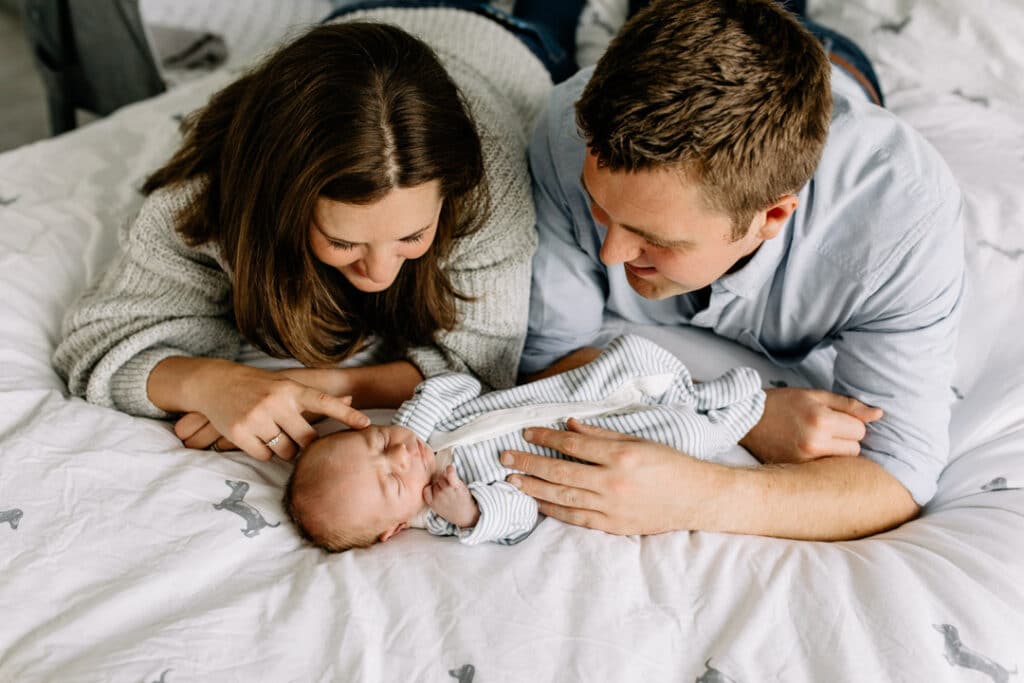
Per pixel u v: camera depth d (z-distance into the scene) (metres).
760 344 1.21
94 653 0.76
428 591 0.84
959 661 0.79
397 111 0.83
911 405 1.02
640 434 1.04
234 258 0.99
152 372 1.05
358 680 0.75
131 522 0.87
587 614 0.82
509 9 1.71
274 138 0.85
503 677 0.77
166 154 1.44
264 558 0.89
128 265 1.08
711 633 0.82
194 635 0.77
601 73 0.82
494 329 1.12
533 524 0.96
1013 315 1.19
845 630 0.81
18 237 1.24
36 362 1.09
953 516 0.97
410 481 0.97
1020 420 1.09
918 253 0.97
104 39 1.81
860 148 0.98
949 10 1.58
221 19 1.88
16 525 0.86
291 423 1.00
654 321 1.27
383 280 0.95
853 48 1.45
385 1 1.40
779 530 0.95
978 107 1.53
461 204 0.98
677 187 0.79
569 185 1.06
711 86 0.76
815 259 1.03
